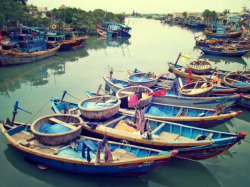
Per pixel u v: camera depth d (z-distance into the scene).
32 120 17.72
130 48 52.47
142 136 12.66
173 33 88.00
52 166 12.14
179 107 17.66
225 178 12.23
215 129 17.39
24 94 23.64
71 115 14.49
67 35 50.97
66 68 34.47
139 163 10.79
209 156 12.60
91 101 17.27
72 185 11.47
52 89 25.23
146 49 51.28
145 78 23.27
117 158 11.16
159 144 12.37
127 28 71.62
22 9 56.34
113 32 68.81
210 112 16.48
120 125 14.55
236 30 77.81
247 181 11.98
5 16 47.22
